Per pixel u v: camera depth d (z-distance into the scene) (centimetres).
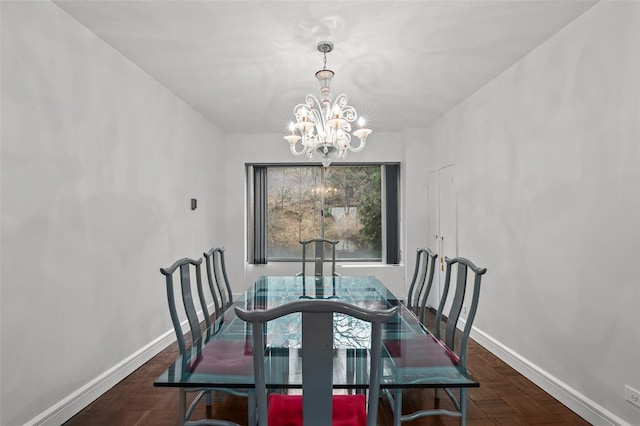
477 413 235
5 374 189
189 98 400
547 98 267
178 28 252
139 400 252
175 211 390
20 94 200
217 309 281
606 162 215
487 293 354
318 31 255
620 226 206
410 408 240
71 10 230
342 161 562
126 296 298
